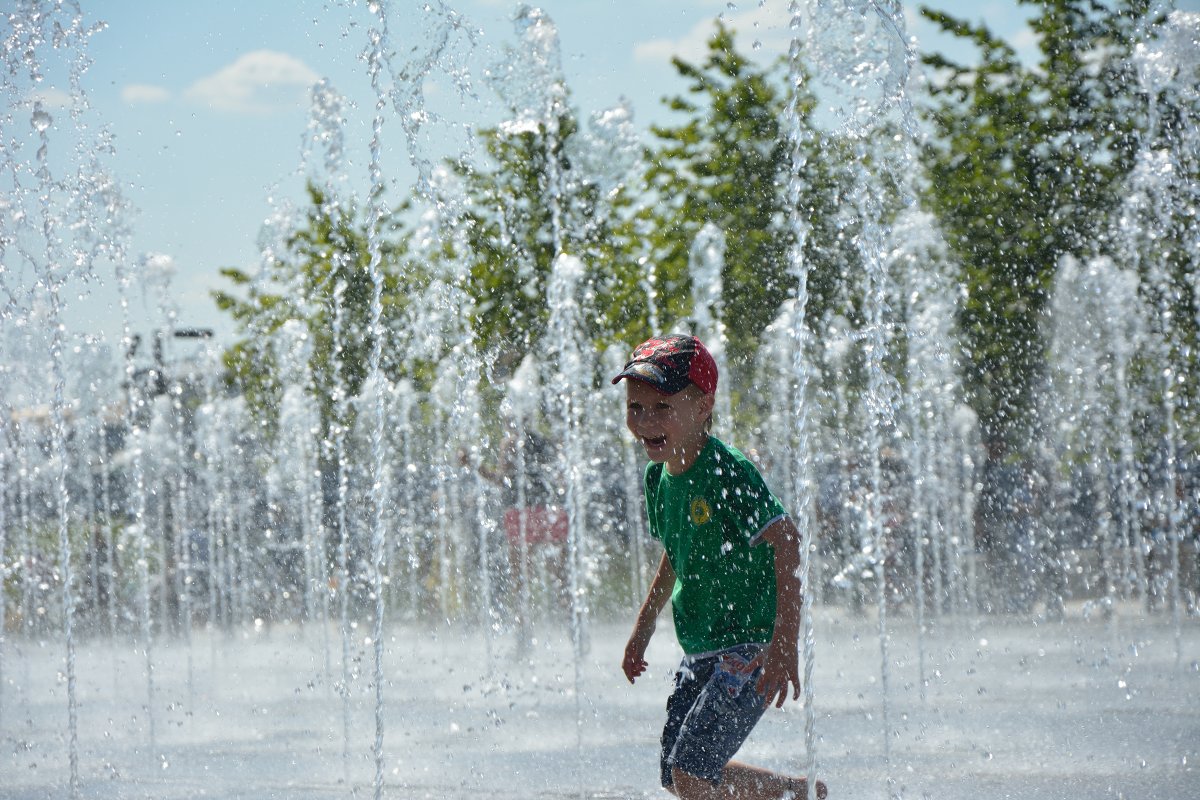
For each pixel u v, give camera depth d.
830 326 14.34
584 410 13.27
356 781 5.05
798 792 3.64
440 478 12.51
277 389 15.30
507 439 11.17
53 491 12.96
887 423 13.53
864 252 12.20
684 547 3.72
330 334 15.27
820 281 14.41
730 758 3.74
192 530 13.92
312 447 14.45
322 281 15.42
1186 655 7.97
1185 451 12.09
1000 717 5.89
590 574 12.20
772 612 3.65
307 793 4.82
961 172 15.35
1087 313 12.91
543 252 15.20
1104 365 12.80
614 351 14.78
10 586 12.89
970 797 4.19
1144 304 12.81
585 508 12.40
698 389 3.70
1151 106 12.80
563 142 14.88
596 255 15.59
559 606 10.84
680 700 3.74
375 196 7.25
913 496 12.95
